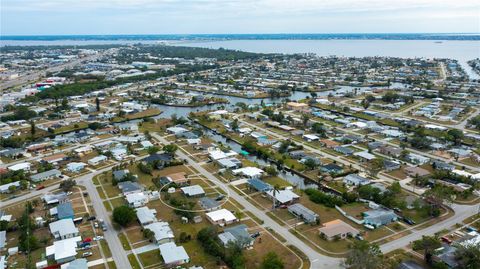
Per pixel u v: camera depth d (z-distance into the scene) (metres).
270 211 127.44
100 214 125.75
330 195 135.50
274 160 179.75
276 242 108.12
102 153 185.12
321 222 119.81
